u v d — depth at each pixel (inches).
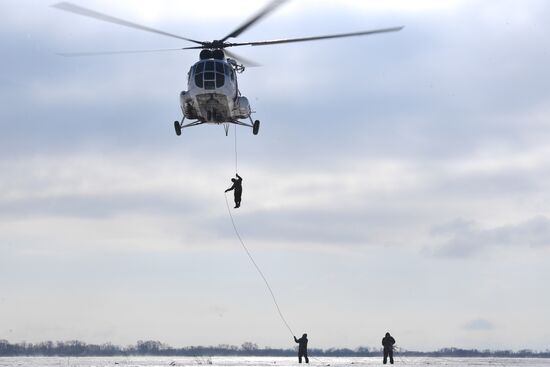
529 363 3216.0
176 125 2247.8
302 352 2871.6
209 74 2096.5
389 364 2753.4
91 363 3083.2
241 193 2103.8
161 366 2721.5
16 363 2918.3
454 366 2669.8
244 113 2224.4
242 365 2746.1
